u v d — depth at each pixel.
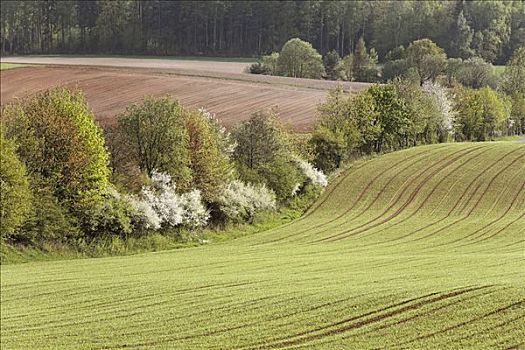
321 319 35.72
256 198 86.00
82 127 72.00
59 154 71.06
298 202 94.06
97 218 71.12
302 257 62.88
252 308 38.78
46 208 68.62
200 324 36.81
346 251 66.75
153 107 81.69
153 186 78.25
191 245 75.62
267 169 90.62
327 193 97.31
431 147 119.56
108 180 76.81
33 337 36.66
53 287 50.06
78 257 68.06
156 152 80.81
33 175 70.06
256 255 65.31
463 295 37.12
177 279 50.50
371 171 104.81
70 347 34.56
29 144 70.12
